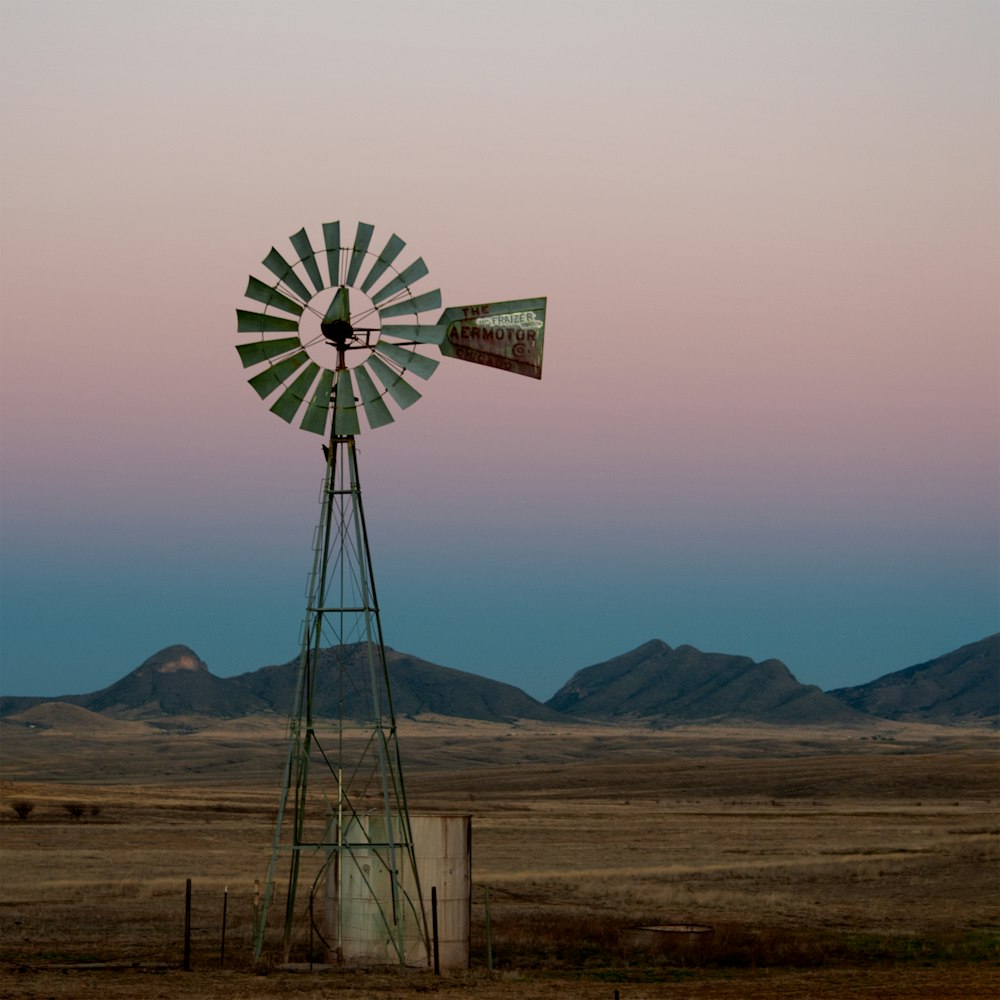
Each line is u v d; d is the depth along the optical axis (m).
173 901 67.94
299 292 44.53
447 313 44.69
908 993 40.16
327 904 46.25
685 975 45.88
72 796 183.25
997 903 70.00
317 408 44.09
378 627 44.62
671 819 153.38
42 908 64.44
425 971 43.59
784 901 71.25
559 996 38.62
